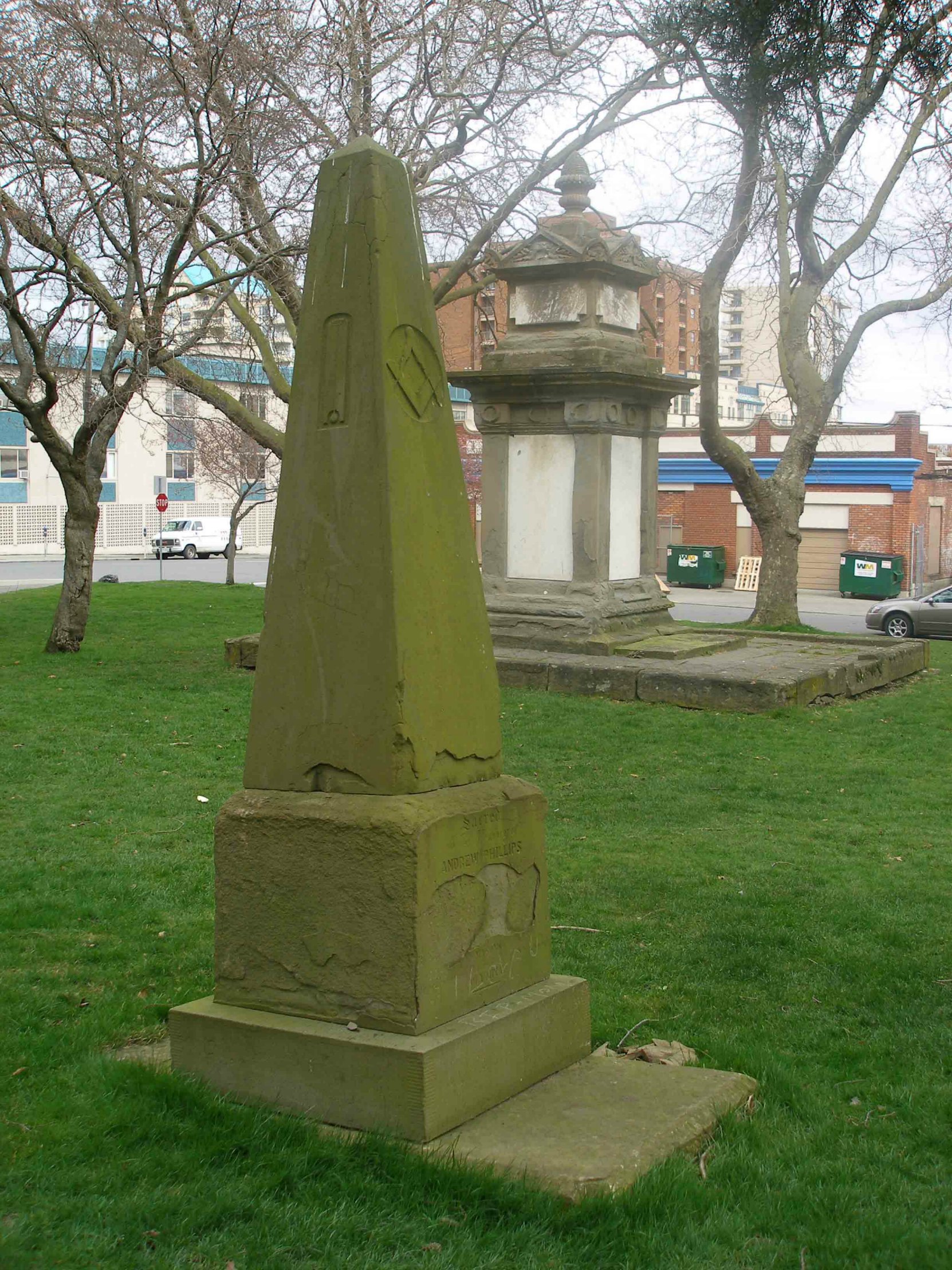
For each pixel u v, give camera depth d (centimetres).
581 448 1634
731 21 811
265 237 1741
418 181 1595
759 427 4647
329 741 448
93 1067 465
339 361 455
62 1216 363
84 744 1179
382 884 426
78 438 1739
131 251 1598
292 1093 432
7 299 1547
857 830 948
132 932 659
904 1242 368
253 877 452
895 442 4409
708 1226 373
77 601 1822
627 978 622
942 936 693
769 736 1292
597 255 1625
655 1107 444
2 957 612
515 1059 451
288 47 1611
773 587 2412
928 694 1628
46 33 1798
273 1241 354
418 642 446
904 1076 506
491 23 1820
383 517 441
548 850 873
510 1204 374
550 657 1581
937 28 817
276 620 463
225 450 3409
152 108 1609
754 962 649
